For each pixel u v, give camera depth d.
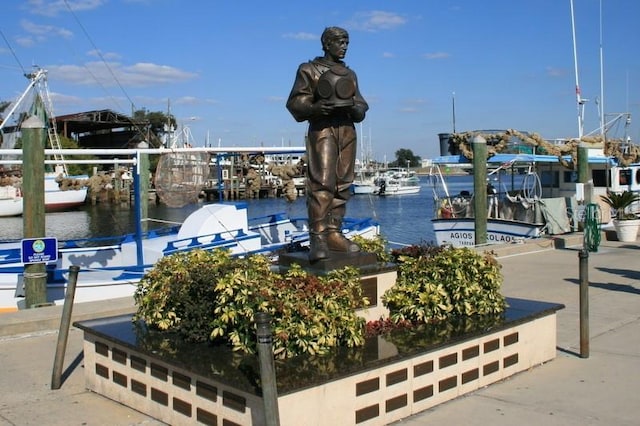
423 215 51.62
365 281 7.05
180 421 5.62
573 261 15.70
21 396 6.65
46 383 7.07
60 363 6.88
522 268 14.77
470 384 6.47
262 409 4.82
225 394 5.15
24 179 10.55
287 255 7.48
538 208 21.34
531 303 7.80
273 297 5.76
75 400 6.51
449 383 6.23
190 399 5.50
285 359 5.54
